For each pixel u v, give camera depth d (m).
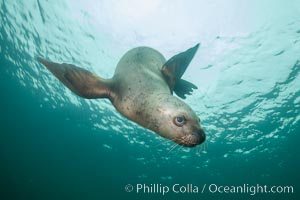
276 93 15.25
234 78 14.33
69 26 13.19
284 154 20.33
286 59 13.70
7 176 31.98
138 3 12.22
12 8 13.84
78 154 24.80
